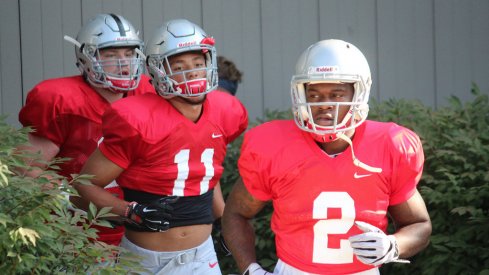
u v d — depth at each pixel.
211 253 16.42
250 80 29.52
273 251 21.86
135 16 28.91
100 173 15.38
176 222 15.70
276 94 29.62
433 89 30.19
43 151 17.09
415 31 30.05
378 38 29.94
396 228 14.12
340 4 29.77
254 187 13.84
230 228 14.38
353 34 29.86
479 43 30.17
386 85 30.05
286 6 29.58
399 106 22.95
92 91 17.44
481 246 19.98
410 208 13.67
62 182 12.82
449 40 30.16
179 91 15.35
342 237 13.31
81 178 14.02
